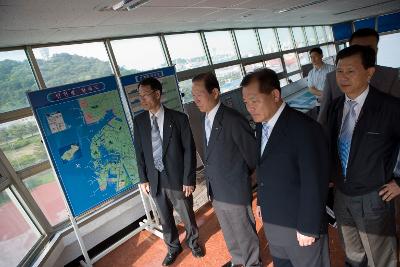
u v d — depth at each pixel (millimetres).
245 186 1879
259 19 5469
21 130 2715
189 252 2588
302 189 1212
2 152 2514
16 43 2711
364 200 1415
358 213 1453
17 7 1816
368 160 1358
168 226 2430
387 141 1323
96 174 2662
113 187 2779
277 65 7184
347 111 1435
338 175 1526
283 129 1250
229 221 2010
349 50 1313
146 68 4121
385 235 1456
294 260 1420
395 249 1520
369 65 1302
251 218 1963
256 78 1214
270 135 1296
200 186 3389
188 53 4852
